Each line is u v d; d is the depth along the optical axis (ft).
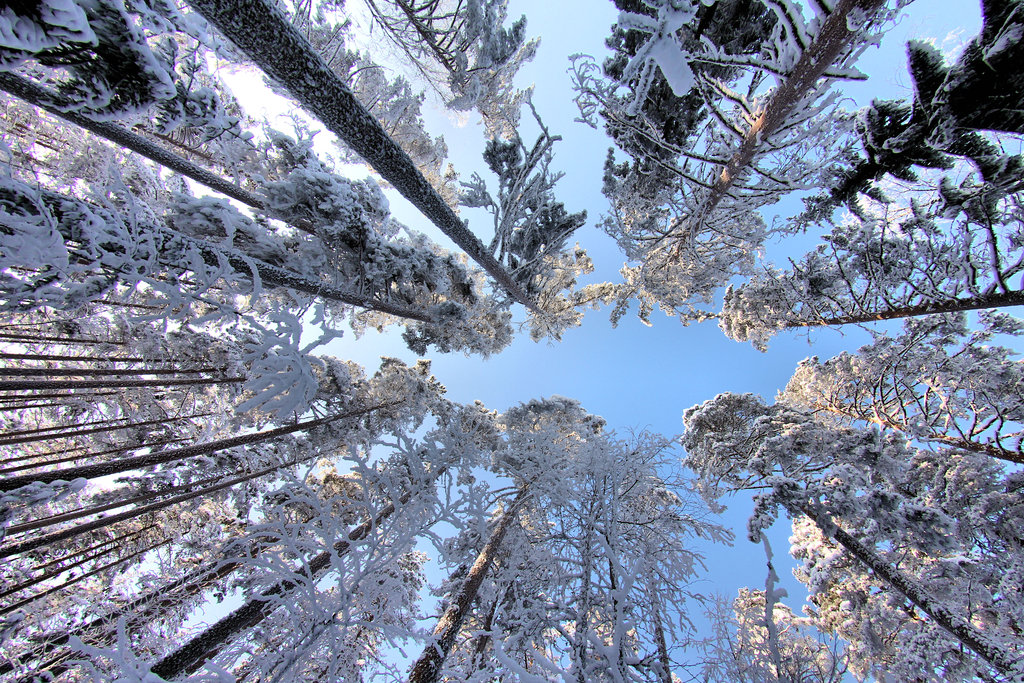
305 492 17.87
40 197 12.39
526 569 22.75
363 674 21.47
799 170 21.74
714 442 35.76
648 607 19.26
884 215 28.78
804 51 14.06
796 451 28.55
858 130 19.89
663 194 31.01
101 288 13.85
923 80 16.98
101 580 30.01
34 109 26.16
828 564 37.24
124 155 28.76
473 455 26.45
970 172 21.43
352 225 28.22
